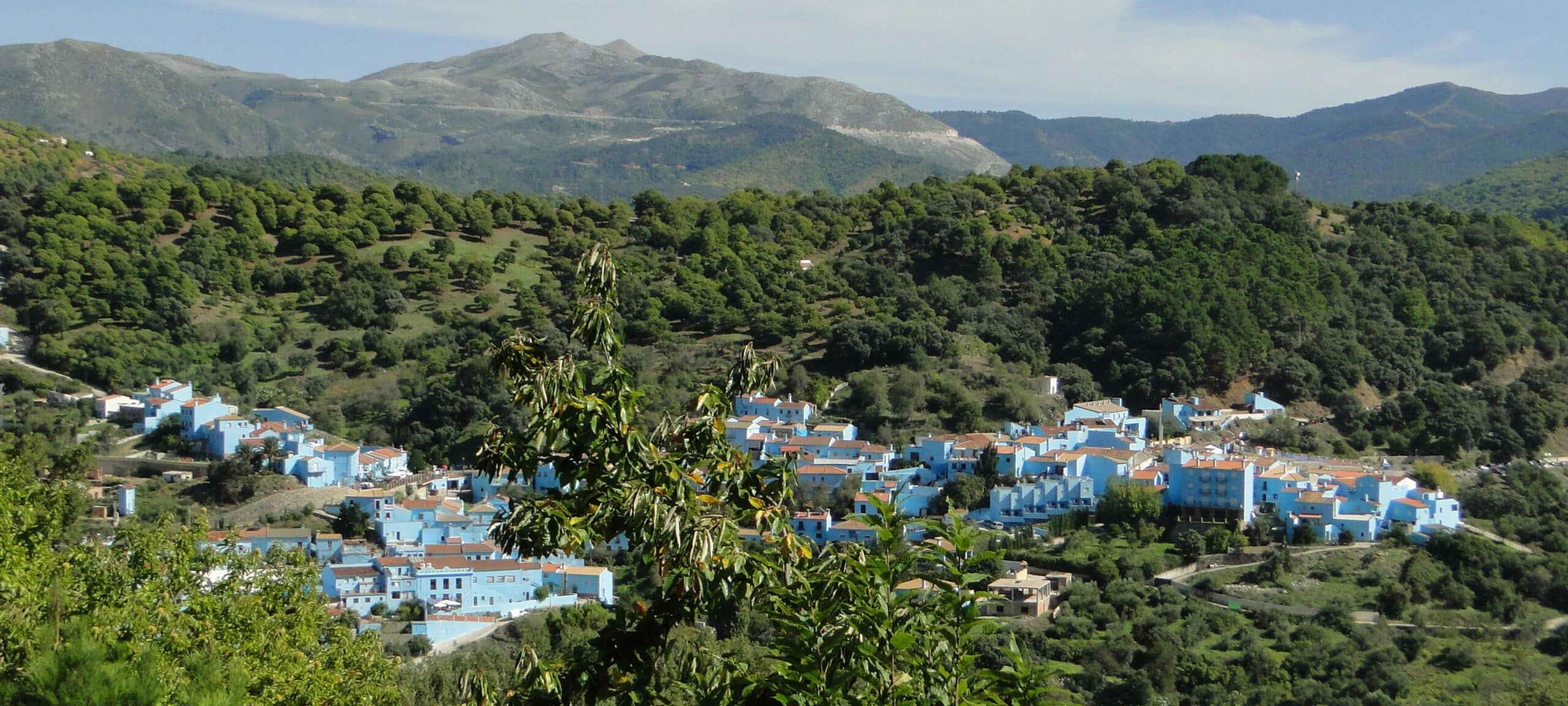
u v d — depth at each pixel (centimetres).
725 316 15012
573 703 2162
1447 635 7725
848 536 9656
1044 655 7281
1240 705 6862
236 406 13050
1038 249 16562
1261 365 13725
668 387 12875
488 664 5844
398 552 9675
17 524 4169
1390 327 14488
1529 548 9569
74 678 1988
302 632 4169
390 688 4300
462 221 18988
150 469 11450
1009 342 14400
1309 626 7756
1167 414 12738
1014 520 10088
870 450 11231
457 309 16125
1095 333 14325
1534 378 13675
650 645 2175
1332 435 12544
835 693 1981
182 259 16312
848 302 15325
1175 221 17775
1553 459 12219
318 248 17250
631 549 2158
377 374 14488
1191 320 13638
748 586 2105
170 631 3312
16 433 11556
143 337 14400
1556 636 7631
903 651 1998
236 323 15188
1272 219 16950
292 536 9781
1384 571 8644
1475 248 16938
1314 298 14375
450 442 12900
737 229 18375
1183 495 9812
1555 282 15975
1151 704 6900
